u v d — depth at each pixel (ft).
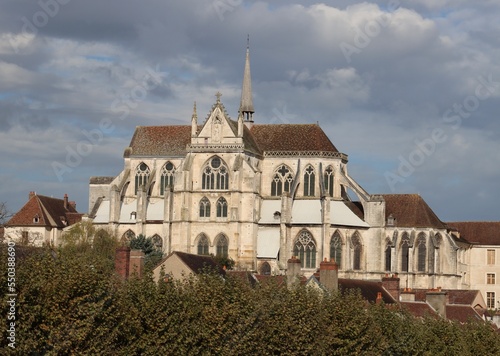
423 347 410.11
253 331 335.26
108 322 290.76
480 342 435.12
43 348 278.05
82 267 297.53
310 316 361.30
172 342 307.99
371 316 390.83
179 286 340.59
